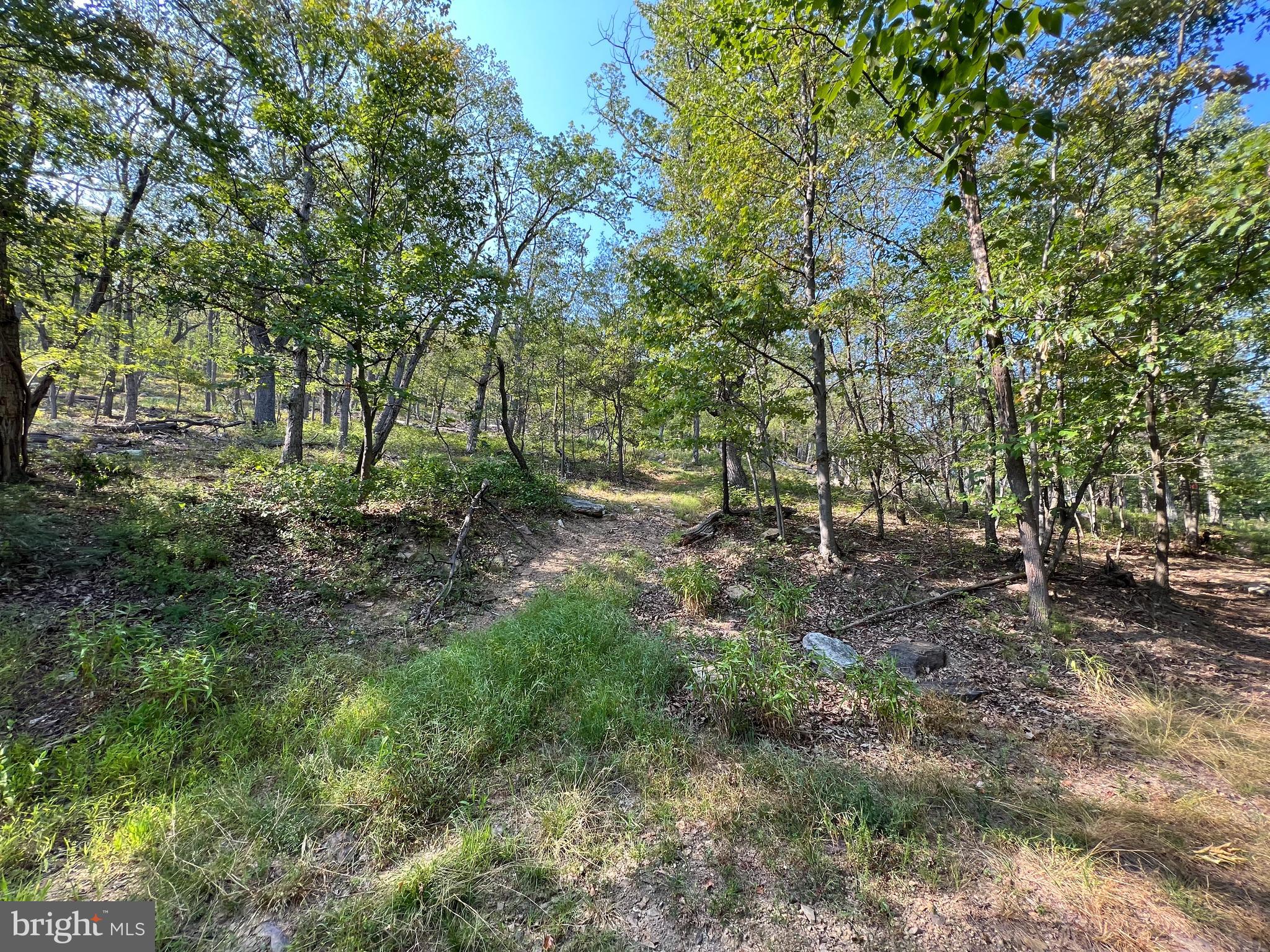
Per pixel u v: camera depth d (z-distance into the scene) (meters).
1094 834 2.64
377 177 8.02
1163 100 4.82
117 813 2.54
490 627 5.20
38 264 5.77
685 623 5.77
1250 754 3.35
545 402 17.88
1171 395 6.44
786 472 19.27
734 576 7.29
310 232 7.21
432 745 3.11
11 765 2.60
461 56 11.65
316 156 9.01
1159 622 5.78
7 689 3.23
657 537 9.91
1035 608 5.55
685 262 9.34
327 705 3.61
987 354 5.64
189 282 6.36
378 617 5.32
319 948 1.99
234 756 3.02
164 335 10.73
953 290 5.84
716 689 3.74
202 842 2.42
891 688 3.76
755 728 3.63
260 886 2.24
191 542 5.41
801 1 2.16
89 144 5.79
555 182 12.92
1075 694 4.32
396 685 3.79
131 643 3.76
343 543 6.63
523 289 14.73
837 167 7.36
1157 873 2.42
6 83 5.21
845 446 9.25
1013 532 10.60
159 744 2.96
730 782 3.02
